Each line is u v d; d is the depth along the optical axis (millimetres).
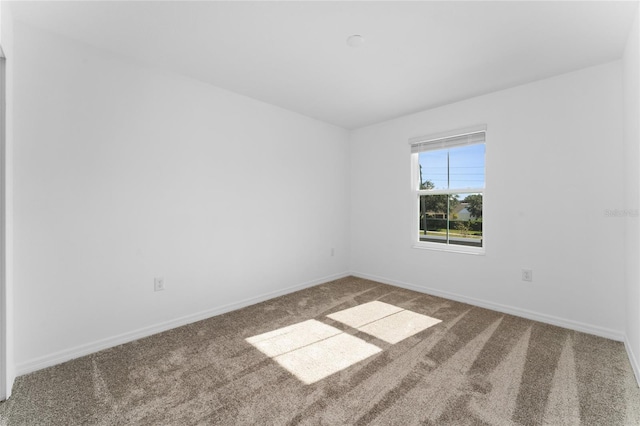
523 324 2557
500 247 2889
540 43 2043
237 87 2836
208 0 1633
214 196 2809
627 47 1989
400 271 3764
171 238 2512
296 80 2678
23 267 1818
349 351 2086
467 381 1712
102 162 2135
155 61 2324
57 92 1941
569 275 2494
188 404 1523
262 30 1922
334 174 4113
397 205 3787
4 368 1554
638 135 1743
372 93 2969
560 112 2527
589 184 2391
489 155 2949
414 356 2008
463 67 2408
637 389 1629
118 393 1615
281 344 2197
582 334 2357
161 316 2453
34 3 1635
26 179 1825
